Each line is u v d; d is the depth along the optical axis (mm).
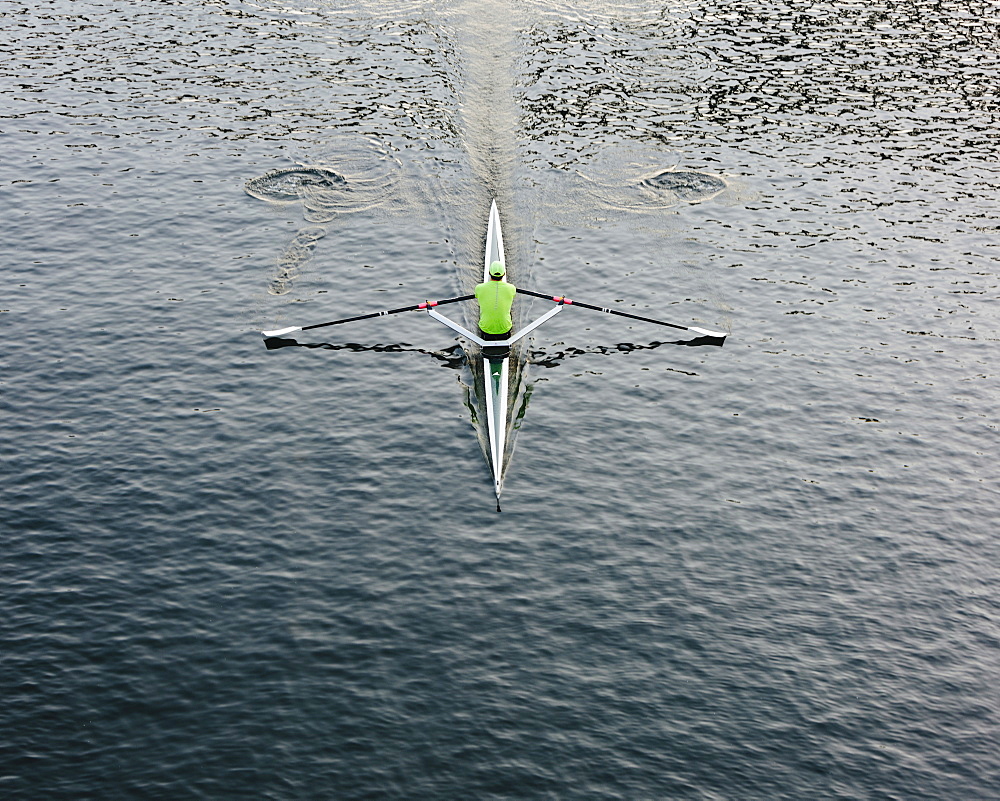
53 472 24031
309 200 35406
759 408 26906
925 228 34281
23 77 42531
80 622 20484
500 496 24016
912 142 39469
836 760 18531
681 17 50156
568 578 22000
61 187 35250
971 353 28781
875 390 27500
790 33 48656
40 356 27688
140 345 28344
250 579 21641
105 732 18500
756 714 19297
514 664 20109
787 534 23203
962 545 22984
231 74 43719
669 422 26438
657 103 42500
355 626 20734
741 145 39406
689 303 30891
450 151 38750
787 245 33531
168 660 19859
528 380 27750
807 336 29531
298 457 24875
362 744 18531
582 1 51344
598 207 35656
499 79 44219
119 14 48688
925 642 20766
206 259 32094
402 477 24453
